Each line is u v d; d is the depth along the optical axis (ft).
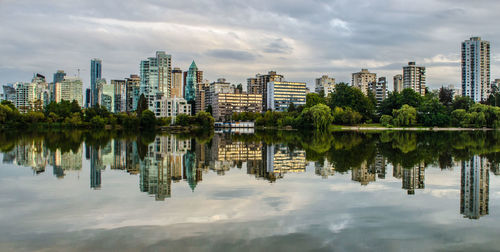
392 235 61.26
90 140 309.42
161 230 63.31
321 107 532.73
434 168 137.39
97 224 66.74
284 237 59.88
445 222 68.69
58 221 68.64
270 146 253.65
